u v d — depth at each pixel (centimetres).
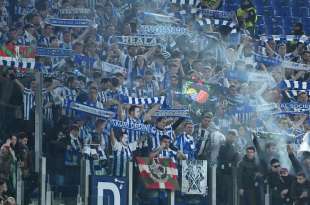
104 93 4412
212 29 5078
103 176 4066
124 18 4928
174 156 4306
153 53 4741
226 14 5128
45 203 3969
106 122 4272
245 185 4328
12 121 4166
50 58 4434
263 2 5562
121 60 4662
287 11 5569
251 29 5325
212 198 4256
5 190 3912
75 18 4644
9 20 4703
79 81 4394
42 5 4731
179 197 4247
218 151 4384
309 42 5247
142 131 4322
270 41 5150
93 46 4603
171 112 4416
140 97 4544
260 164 4459
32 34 4603
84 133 4238
